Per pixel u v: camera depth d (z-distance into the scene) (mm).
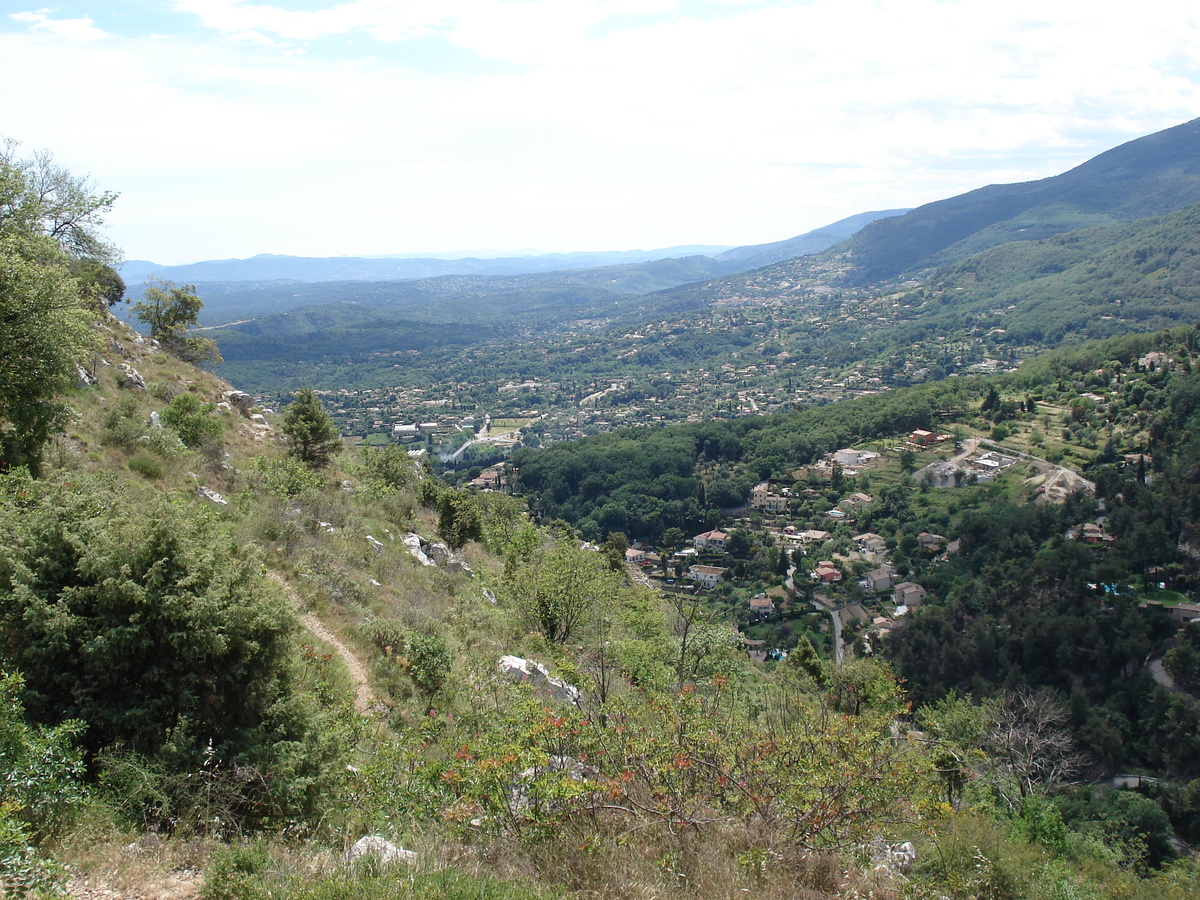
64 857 4941
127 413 17328
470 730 9281
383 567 17500
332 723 8312
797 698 10766
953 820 7816
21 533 6598
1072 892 7984
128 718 6230
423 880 4988
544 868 5668
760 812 6371
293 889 4738
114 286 28359
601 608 19391
